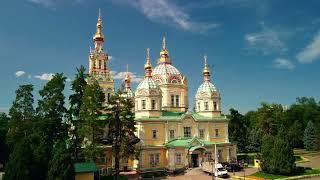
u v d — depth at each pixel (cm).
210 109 10050
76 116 7312
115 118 7262
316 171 8244
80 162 6900
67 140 7075
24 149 5731
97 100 7094
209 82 10369
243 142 12756
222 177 7812
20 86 7344
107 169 8175
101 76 10525
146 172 8488
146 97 9162
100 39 10788
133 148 7338
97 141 7188
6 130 8950
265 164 8088
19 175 5588
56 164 5672
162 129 9081
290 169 7775
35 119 6931
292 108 17575
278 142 7950
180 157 8731
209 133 9775
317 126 14475
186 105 10469
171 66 10569
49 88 7012
